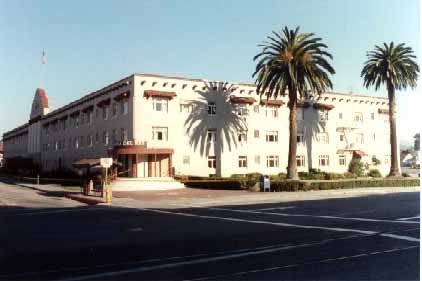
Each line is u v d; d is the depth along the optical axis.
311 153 58.97
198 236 13.84
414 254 10.59
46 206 27.42
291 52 43.34
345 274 8.70
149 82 47.56
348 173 56.62
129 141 46.38
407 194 34.62
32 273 9.14
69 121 67.12
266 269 9.22
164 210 23.97
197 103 50.31
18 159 89.00
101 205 27.94
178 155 48.78
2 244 12.72
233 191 39.16
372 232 14.11
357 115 63.88
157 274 8.94
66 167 67.00
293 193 35.81
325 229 14.93
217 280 8.39
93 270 9.37
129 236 14.09
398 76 51.00
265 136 55.09
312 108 59.44
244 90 53.88
